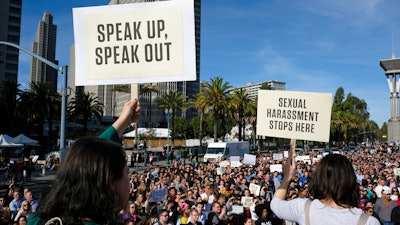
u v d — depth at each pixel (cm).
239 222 859
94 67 331
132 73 325
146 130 7644
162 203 1001
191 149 5188
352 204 214
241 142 4066
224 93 5062
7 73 9819
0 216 868
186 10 321
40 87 4616
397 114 8669
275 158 2541
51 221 128
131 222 596
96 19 332
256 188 1220
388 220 973
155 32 325
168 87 13925
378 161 2670
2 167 2623
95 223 130
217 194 1137
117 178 142
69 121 5953
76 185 131
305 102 478
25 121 5812
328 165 220
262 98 502
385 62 8831
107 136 211
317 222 210
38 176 2742
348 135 10412
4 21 9788
